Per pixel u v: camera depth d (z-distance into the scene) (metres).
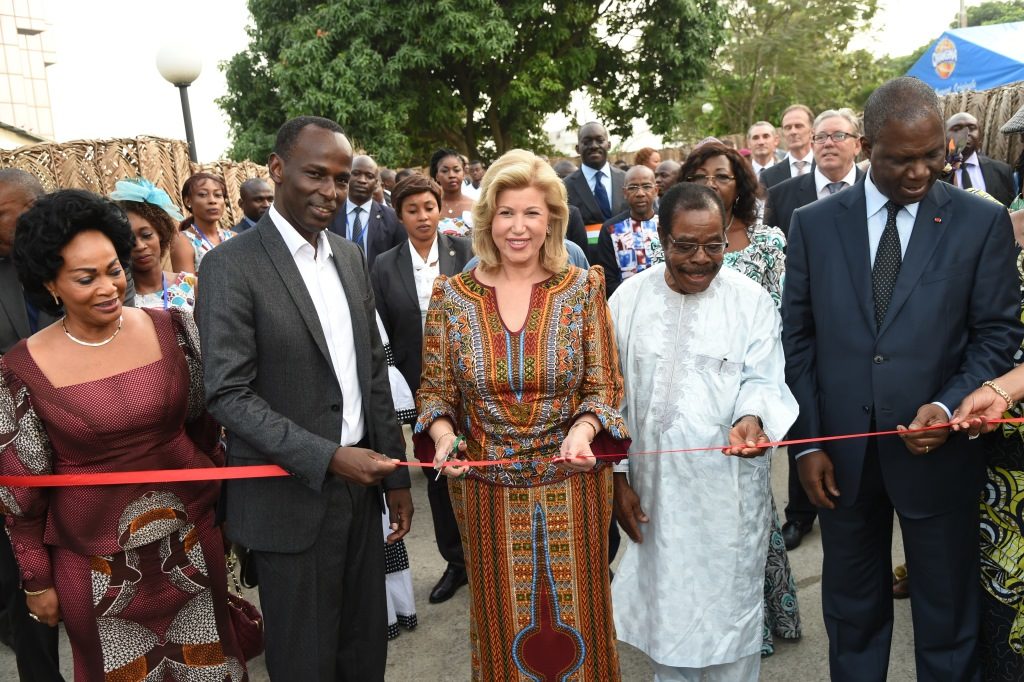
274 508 2.48
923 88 2.37
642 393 2.81
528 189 2.48
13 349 2.44
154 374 2.51
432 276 4.48
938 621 2.61
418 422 2.55
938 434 2.39
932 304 2.46
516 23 17.33
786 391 2.70
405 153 16.88
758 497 2.78
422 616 4.07
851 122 5.13
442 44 15.96
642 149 8.20
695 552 2.73
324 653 2.56
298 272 2.51
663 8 18.61
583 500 2.51
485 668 2.59
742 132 30.80
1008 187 6.54
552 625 2.53
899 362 2.50
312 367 2.50
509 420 2.49
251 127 18.12
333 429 2.54
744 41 28.97
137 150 6.92
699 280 2.68
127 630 2.54
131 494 2.49
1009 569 2.69
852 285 2.60
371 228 6.55
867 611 2.74
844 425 2.62
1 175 3.07
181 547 2.59
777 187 5.47
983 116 8.75
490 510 2.52
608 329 2.61
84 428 2.41
